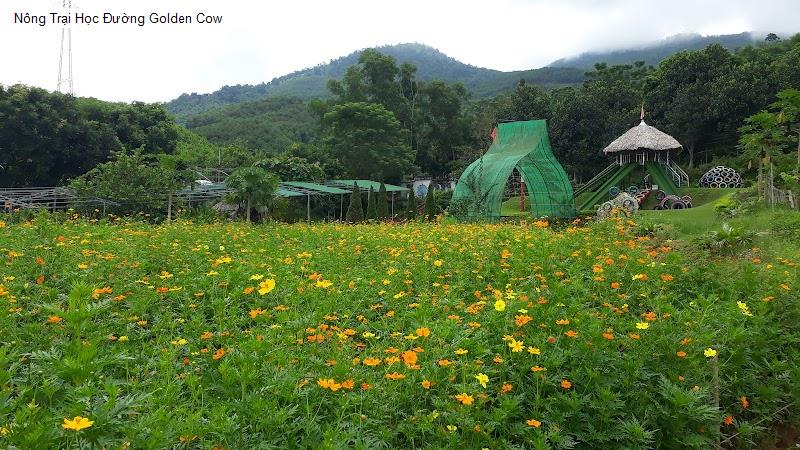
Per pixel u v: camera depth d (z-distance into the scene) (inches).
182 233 395.9
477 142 2206.0
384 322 179.6
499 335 159.8
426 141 2191.2
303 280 225.0
